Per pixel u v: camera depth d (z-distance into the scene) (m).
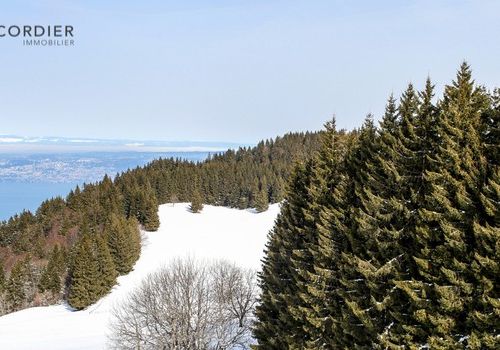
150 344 24.45
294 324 16.83
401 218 12.68
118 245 55.97
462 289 10.74
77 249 54.19
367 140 15.58
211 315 25.64
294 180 19.81
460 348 10.54
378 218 13.00
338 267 14.80
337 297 15.13
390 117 14.31
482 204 10.79
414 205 12.59
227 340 25.38
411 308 12.02
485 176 10.92
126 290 50.44
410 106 13.32
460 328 11.03
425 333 11.48
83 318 42.53
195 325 24.95
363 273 12.70
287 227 19.97
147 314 24.77
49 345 32.59
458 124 11.42
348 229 14.45
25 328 39.31
